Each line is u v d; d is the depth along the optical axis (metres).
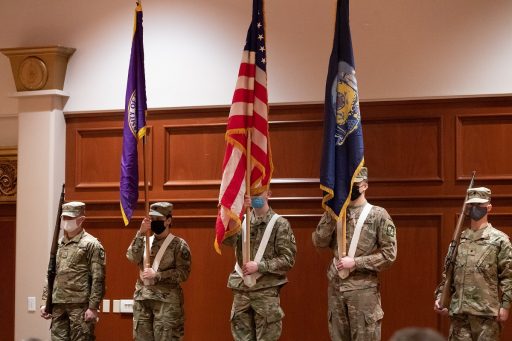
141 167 8.48
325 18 7.96
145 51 8.45
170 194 8.41
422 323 7.64
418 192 7.71
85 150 8.70
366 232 6.51
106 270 8.53
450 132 7.67
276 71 8.04
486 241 6.48
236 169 6.74
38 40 8.79
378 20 7.77
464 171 7.61
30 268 8.55
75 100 8.66
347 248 6.53
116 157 8.61
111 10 8.61
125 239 8.51
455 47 7.58
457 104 7.67
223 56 8.27
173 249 7.30
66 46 8.70
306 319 7.94
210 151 8.34
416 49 7.67
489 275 6.43
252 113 6.82
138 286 7.33
